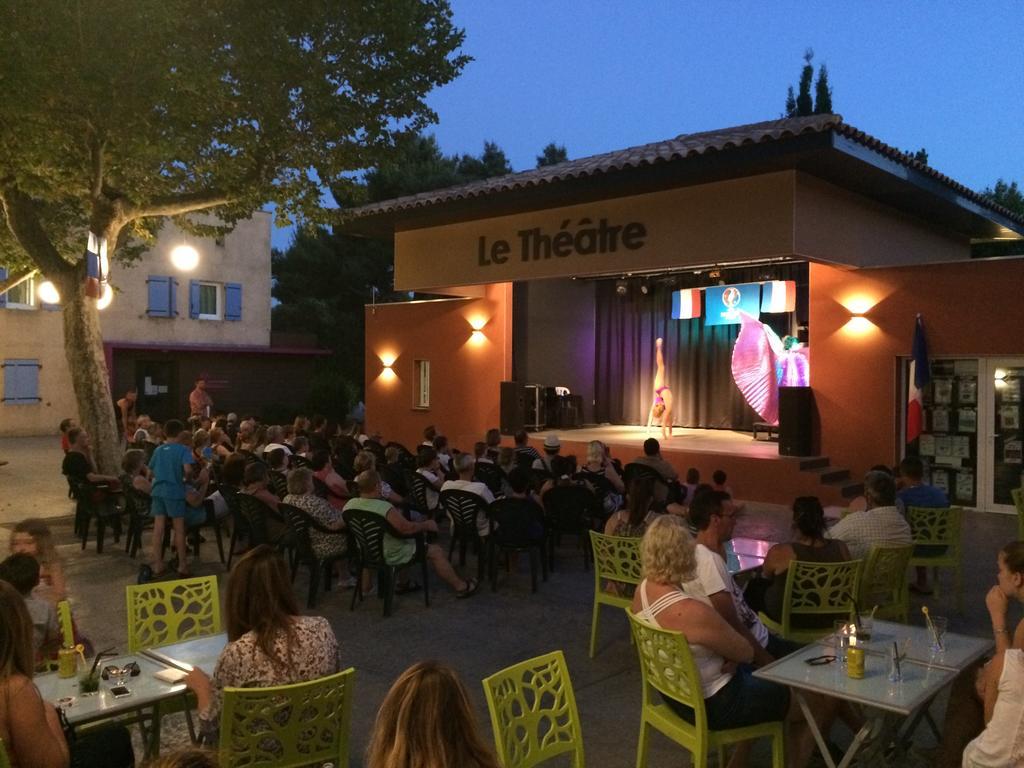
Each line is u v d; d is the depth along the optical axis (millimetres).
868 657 3580
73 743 2889
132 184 10617
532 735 3000
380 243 32594
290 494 7191
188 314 25391
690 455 13227
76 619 6660
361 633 6320
